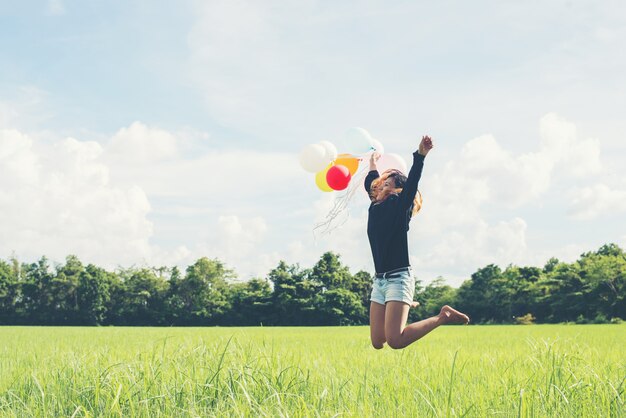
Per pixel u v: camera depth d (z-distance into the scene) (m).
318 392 5.75
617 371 6.40
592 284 75.38
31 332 35.75
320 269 84.44
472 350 13.36
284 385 5.84
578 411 4.81
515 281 84.25
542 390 5.37
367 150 6.14
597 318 73.38
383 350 12.50
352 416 4.67
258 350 6.90
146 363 5.96
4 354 12.13
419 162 5.02
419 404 5.27
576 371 6.09
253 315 83.50
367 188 6.00
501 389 5.65
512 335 25.67
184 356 6.74
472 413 4.76
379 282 5.24
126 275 87.00
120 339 22.58
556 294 78.56
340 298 81.81
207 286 85.25
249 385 5.59
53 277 82.38
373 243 5.32
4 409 5.09
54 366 7.09
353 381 6.58
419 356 9.99
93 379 5.70
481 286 85.88
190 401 5.00
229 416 4.65
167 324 84.12
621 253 87.56
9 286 80.81
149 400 5.02
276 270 84.12
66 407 5.07
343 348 14.34
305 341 19.98
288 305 82.19
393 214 5.18
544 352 7.30
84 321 81.81
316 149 6.31
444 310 4.99
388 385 6.16
